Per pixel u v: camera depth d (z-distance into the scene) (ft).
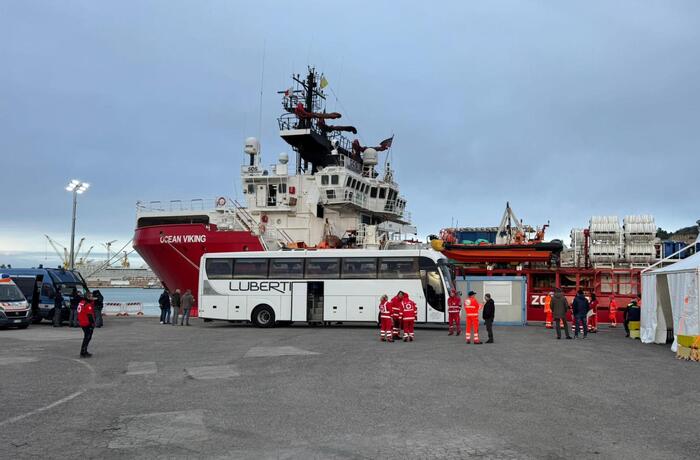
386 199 136.15
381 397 36.52
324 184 123.44
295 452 24.54
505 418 30.89
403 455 24.09
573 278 123.95
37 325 108.99
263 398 36.22
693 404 35.04
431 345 68.90
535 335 86.17
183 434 27.53
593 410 33.04
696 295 62.39
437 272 93.25
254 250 111.96
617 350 66.49
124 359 55.67
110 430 28.32
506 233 134.62
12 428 28.78
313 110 138.51
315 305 96.43
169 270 118.83
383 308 74.74
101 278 591.37
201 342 72.49
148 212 129.90
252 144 127.85
